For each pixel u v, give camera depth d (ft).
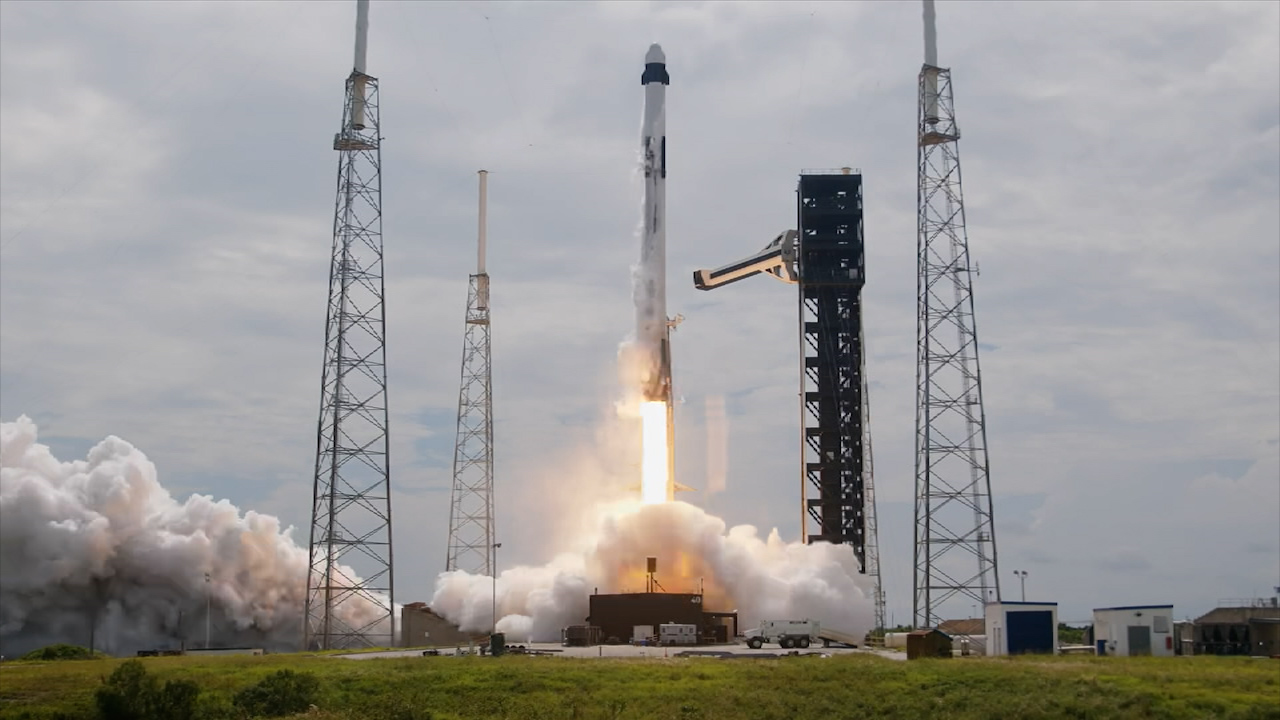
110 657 442.09
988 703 260.01
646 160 514.68
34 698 295.48
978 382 438.81
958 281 442.50
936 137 446.60
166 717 264.11
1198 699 251.39
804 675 299.99
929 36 452.76
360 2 460.55
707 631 452.76
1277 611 393.70
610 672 312.91
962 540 433.48
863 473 502.38
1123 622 357.61
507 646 422.00
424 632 497.46
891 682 287.48
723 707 266.77
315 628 530.68
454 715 269.23
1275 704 246.27
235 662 366.02
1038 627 366.22
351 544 451.53
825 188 505.66
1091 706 250.37
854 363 504.84
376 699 286.46
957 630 465.88
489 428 528.22
